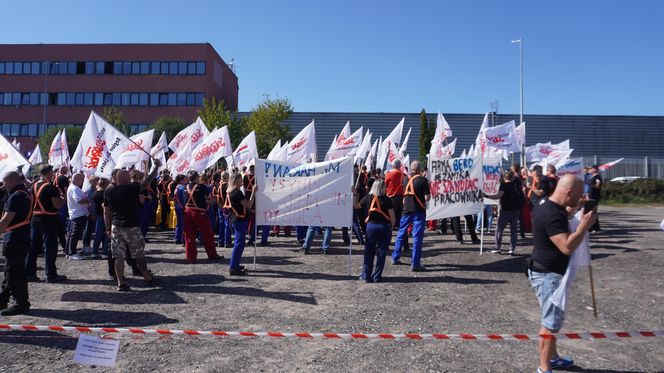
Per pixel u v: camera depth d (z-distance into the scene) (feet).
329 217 29.43
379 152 68.74
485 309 21.68
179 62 184.14
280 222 29.78
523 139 58.08
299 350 16.75
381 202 26.73
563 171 47.01
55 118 184.24
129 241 24.88
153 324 19.40
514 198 34.68
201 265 31.76
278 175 30.04
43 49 184.96
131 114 184.14
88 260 33.55
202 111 160.86
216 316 20.54
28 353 16.25
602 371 14.93
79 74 185.06
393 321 19.94
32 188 26.96
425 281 27.12
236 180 28.63
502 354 16.35
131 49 184.34
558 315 13.52
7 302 21.01
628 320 20.06
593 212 12.42
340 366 15.35
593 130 181.27
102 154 35.19
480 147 54.85
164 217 53.98
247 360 15.84
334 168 29.71
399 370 15.03
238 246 28.58
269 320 20.03
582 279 27.25
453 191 34.06
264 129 149.28
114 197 24.72
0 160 26.37
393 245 40.91
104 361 14.30
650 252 35.50
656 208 93.56
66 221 40.16
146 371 14.94
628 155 180.04
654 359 15.94
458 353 16.44
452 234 47.70
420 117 176.96
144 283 26.30
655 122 180.86
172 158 54.08
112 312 21.03
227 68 213.46
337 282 26.89
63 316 20.42
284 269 30.40
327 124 179.01
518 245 39.96
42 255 35.73
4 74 184.96
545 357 13.67
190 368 15.17
